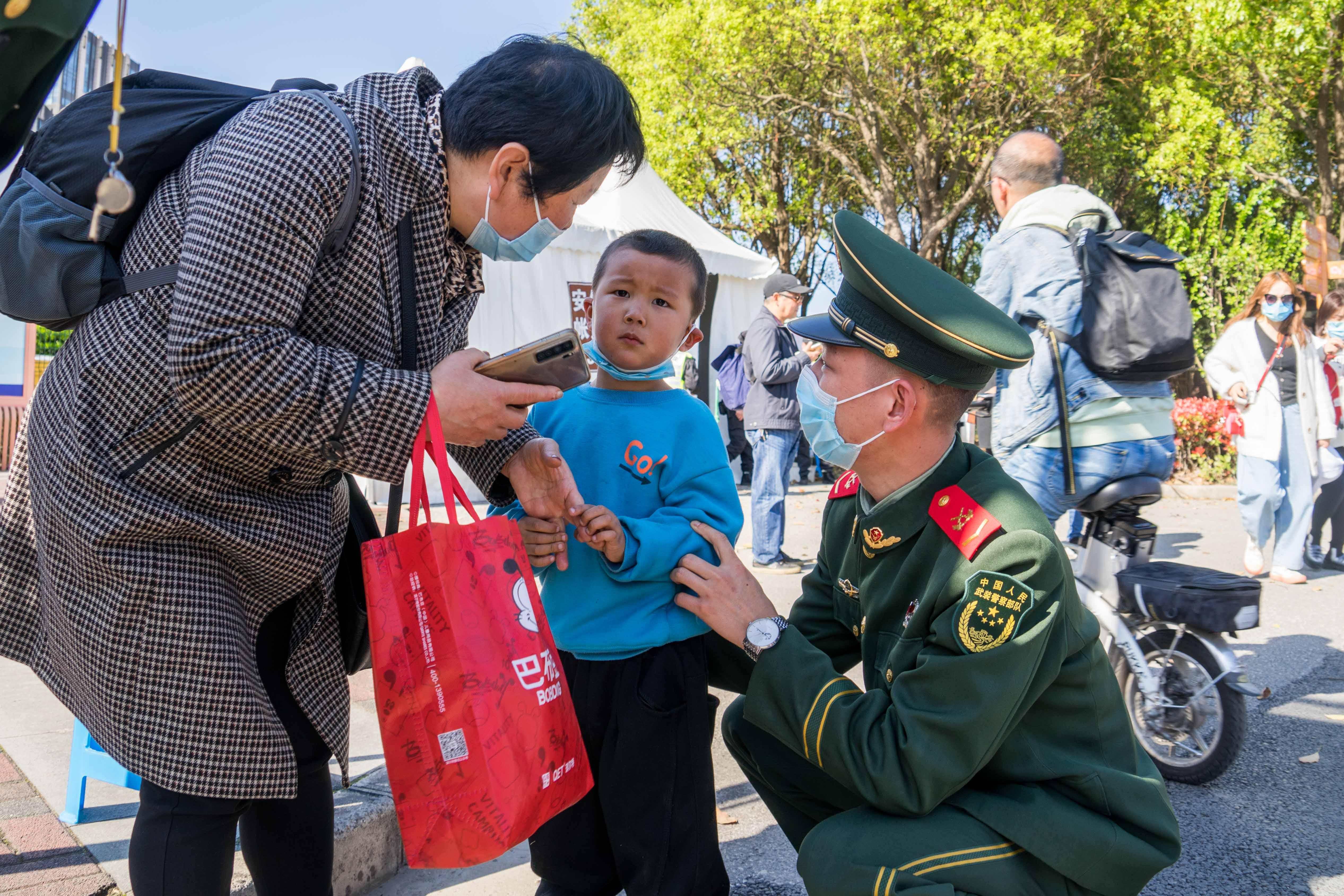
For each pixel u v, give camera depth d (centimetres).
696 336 217
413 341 154
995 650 151
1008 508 164
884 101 1859
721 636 185
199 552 141
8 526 153
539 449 179
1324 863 246
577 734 164
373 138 146
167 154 140
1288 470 572
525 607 158
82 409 136
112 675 137
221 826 146
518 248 161
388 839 238
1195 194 1930
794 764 200
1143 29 1708
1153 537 311
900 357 166
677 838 190
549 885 202
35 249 134
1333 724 348
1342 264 1076
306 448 135
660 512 195
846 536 203
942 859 156
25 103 94
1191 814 278
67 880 203
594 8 2223
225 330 129
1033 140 333
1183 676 299
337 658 165
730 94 1856
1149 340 286
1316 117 1800
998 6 1552
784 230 2327
